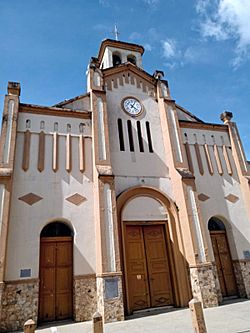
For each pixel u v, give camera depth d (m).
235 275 13.91
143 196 13.45
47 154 12.87
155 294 12.05
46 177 12.36
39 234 11.27
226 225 14.84
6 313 9.77
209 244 13.70
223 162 16.33
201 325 5.93
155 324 9.26
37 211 11.60
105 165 12.88
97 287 10.96
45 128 13.36
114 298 10.34
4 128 12.24
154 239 13.08
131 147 14.86
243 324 8.47
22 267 10.52
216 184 15.41
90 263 11.49
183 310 11.06
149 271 12.38
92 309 10.81
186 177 13.71
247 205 15.31
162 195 13.73
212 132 17.02
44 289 10.91
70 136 13.64
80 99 15.09
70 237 11.99
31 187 11.92
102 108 14.28
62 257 11.61
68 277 11.39
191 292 11.94
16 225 11.02
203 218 14.19
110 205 11.83
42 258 11.33
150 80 17.30
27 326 5.69
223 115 17.97
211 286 11.76
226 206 15.02
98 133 13.51
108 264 10.81
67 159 13.07
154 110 16.47
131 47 21.33
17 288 10.19
